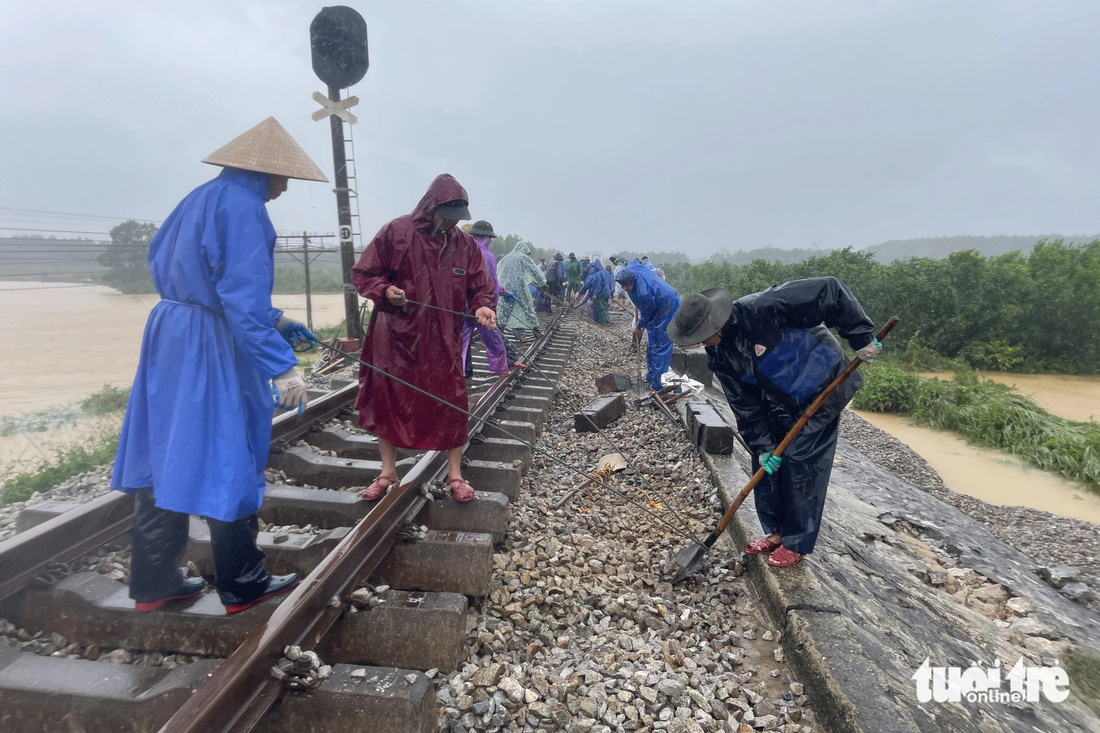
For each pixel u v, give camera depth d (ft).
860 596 11.01
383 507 10.47
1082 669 10.59
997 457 28.45
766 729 8.14
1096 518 21.67
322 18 28.55
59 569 9.10
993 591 13.57
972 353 50.75
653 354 26.94
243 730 6.33
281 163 8.04
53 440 25.85
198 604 8.57
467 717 7.84
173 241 7.75
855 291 57.11
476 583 10.28
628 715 8.00
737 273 82.48
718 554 13.12
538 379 28.43
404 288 11.18
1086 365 49.47
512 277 31.22
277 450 14.78
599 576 11.91
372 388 11.55
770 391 11.00
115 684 7.17
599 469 17.67
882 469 23.57
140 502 7.98
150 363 7.69
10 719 6.94
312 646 7.91
